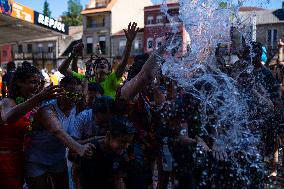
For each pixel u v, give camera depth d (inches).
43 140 140.8
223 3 169.6
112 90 184.5
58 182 147.9
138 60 145.3
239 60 175.8
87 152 119.0
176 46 151.3
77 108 171.6
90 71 223.1
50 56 2180.1
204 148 142.6
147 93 138.7
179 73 146.5
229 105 150.1
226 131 148.4
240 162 143.3
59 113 142.0
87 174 120.5
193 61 152.6
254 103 173.5
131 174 126.8
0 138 131.3
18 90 134.2
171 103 141.5
